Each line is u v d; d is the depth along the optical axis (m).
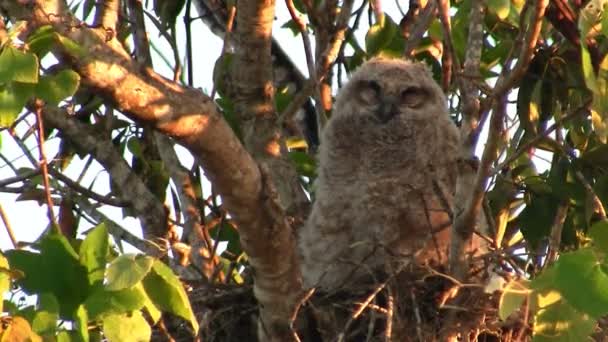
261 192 7.77
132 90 6.93
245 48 11.87
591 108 7.73
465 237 9.21
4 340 6.77
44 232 9.62
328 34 12.43
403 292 10.23
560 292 7.20
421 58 14.09
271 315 8.81
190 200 11.99
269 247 8.16
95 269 7.50
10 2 6.80
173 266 11.71
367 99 12.58
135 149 12.57
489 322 9.66
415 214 11.73
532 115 10.98
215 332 10.80
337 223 11.94
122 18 12.80
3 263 6.95
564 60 10.98
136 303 7.27
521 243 11.27
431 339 10.05
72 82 6.75
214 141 7.29
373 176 11.94
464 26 12.23
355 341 10.62
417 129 12.23
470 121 9.61
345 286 10.81
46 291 7.43
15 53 6.55
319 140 12.85
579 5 9.42
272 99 12.07
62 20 6.80
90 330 7.70
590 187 10.61
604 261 7.19
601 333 9.24
